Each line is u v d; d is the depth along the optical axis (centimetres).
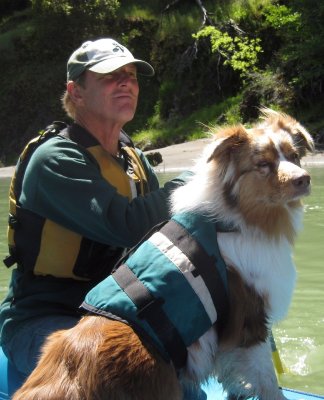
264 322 321
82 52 353
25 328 343
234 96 2225
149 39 2508
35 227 344
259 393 319
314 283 481
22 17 2817
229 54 2212
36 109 2552
